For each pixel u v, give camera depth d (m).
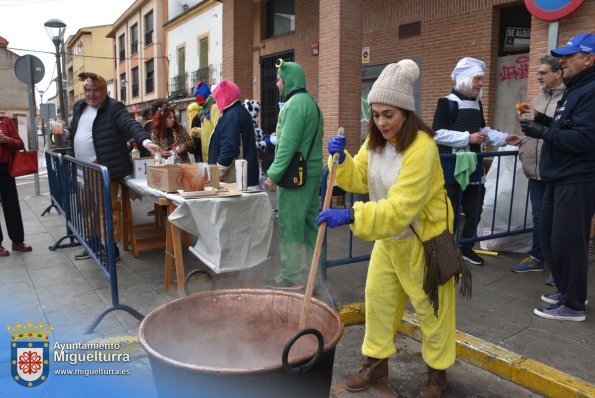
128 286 4.30
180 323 2.27
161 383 1.83
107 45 43.28
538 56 5.32
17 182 14.20
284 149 3.81
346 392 2.72
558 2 5.01
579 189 3.17
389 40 8.84
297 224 4.00
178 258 3.83
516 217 4.95
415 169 2.17
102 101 4.81
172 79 22.78
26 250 5.46
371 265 2.61
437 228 2.37
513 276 4.34
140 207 8.30
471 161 4.25
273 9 12.15
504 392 2.71
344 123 7.25
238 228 3.64
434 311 2.37
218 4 17.98
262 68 12.48
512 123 7.34
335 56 7.14
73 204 4.95
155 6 25.34
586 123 3.01
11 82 36.78
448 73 7.92
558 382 2.59
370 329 2.66
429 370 2.59
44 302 3.94
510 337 3.16
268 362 2.37
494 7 7.23
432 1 8.02
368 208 2.15
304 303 2.20
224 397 1.70
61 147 7.08
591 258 4.77
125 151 4.93
